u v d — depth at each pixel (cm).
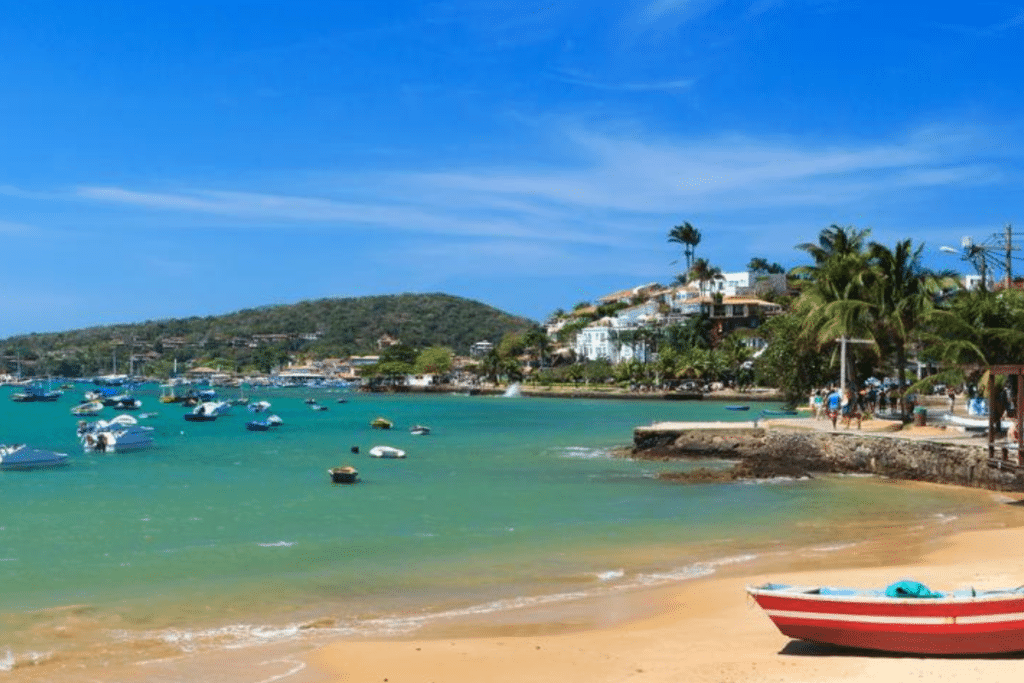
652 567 2825
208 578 2714
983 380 5303
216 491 4869
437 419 12281
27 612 2319
